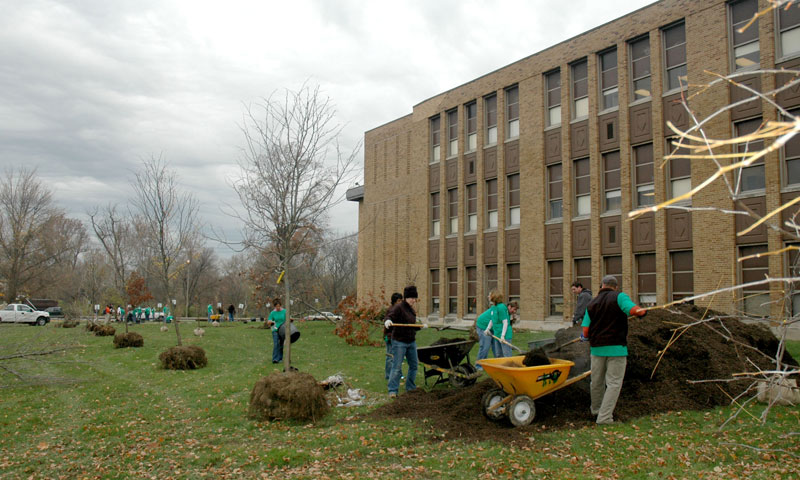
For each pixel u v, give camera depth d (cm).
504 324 1073
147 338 2361
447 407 819
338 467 610
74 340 1289
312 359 1510
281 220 1148
